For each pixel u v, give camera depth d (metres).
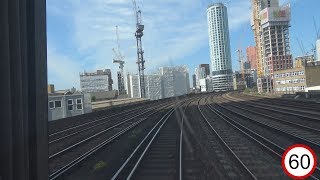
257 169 13.94
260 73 161.12
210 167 14.66
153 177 13.20
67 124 33.69
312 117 32.66
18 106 3.49
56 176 13.05
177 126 31.61
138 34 94.88
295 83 107.31
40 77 3.77
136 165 14.34
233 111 48.22
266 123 31.14
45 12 3.97
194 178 13.04
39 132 3.71
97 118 43.31
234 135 24.67
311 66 101.88
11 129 3.37
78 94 45.06
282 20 146.88
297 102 57.62
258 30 162.62
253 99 78.94
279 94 88.38
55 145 22.89
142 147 20.03
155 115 47.72
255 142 20.42
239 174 13.43
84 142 22.92
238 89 159.50
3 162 3.29
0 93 3.30
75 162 15.46
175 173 13.70
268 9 146.88
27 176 3.57
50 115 41.06
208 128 29.61
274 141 21.23
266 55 150.62
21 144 3.49
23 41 3.64
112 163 16.38
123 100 72.81
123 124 35.97
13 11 3.51
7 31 3.38
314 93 64.12
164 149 19.56
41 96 3.79
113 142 23.14
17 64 3.52
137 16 99.12
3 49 3.32
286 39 148.00
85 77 96.94
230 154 17.27
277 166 14.34
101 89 97.94
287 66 145.75
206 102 75.62
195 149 19.16
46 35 3.97
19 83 3.52
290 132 24.45
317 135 22.86
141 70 85.94
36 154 3.66
